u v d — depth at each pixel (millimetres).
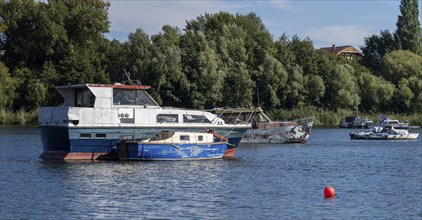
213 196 31578
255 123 67250
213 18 132875
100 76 108562
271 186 35094
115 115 45125
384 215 27891
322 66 124875
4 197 30672
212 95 108312
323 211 28484
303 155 54344
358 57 170375
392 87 128500
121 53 111438
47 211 27688
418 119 122688
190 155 45875
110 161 44469
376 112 128875
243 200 30688
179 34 118438
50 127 44969
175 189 33375
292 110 117312
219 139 48281
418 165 47031
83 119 44156
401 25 164000
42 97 104125
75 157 44688
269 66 115812
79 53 111938
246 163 46219
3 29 114188
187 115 47906
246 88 112688
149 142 44125
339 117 119375
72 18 117250
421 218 27359
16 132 81000
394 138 79500
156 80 103438
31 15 113562
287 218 26984
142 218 26609
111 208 28391
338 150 60469
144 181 35781
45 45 113438
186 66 107812
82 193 31891
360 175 40594
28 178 36625
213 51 109688
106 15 122500
